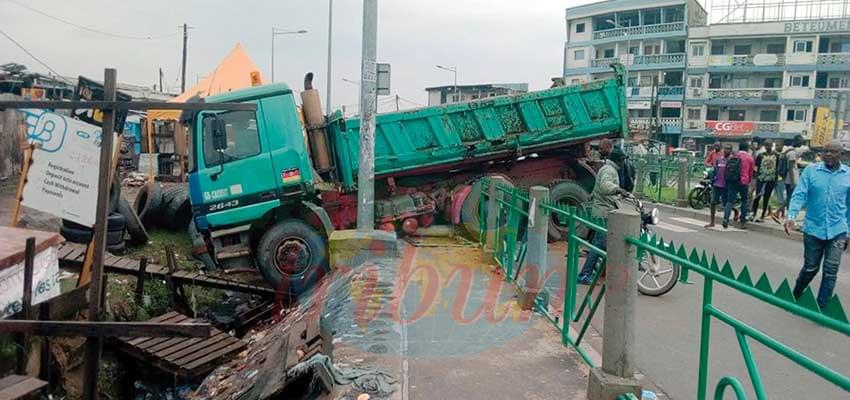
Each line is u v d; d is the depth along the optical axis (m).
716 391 2.91
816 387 4.60
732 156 13.18
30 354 4.55
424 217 10.88
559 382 4.36
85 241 9.24
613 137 11.57
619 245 3.77
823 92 41.91
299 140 9.04
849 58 41.12
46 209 4.94
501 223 8.06
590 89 11.27
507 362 4.73
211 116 8.75
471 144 10.80
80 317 4.89
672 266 7.18
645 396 4.27
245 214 8.84
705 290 3.07
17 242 4.74
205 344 6.54
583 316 6.15
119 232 9.65
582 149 11.65
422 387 4.25
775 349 2.42
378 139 10.48
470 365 4.65
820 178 6.54
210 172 8.72
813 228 6.61
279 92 9.04
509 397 4.11
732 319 2.79
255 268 8.96
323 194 10.28
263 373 4.88
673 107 46.59
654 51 48.38
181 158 18.55
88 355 4.11
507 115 11.00
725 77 45.31
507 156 11.16
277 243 8.59
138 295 7.61
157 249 10.39
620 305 3.79
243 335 8.00
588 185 11.72
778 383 4.68
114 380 6.14
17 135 15.91
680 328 6.05
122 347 6.29
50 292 5.03
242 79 15.56
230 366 6.22
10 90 16.98
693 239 11.93
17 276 4.46
